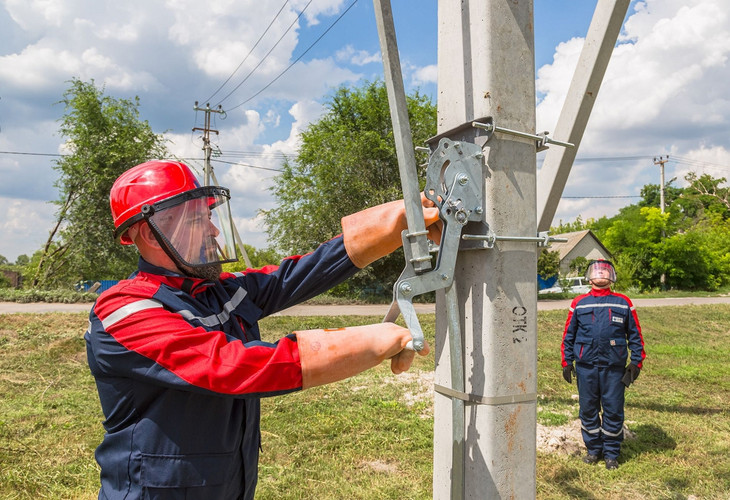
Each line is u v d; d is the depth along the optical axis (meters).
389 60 1.28
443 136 1.54
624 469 4.29
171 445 1.34
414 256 1.31
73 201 22.58
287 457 4.47
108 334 1.31
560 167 1.77
